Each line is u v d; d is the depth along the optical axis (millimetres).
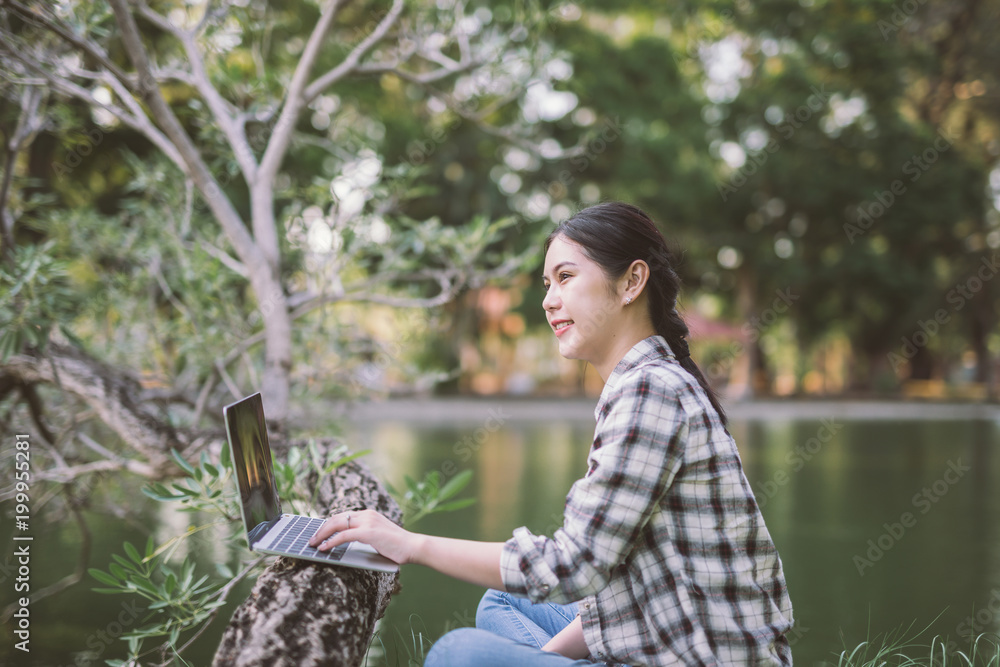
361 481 2031
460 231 3197
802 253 22719
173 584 1866
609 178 18422
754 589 1167
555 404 20125
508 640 1229
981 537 5418
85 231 3426
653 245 1306
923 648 2904
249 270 2781
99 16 2613
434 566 1186
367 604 1314
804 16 18734
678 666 1127
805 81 18719
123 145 6980
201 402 2902
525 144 3484
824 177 20219
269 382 2738
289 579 1251
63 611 3590
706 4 17625
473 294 21594
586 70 15797
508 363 28141
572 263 1299
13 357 2545
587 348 1310
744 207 21094
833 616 3621
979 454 10664
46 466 2994
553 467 8891
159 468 2520
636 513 1111
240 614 1204
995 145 23172
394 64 3148
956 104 22469
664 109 18234
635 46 17047
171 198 3252
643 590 1158
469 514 6078
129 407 2568
